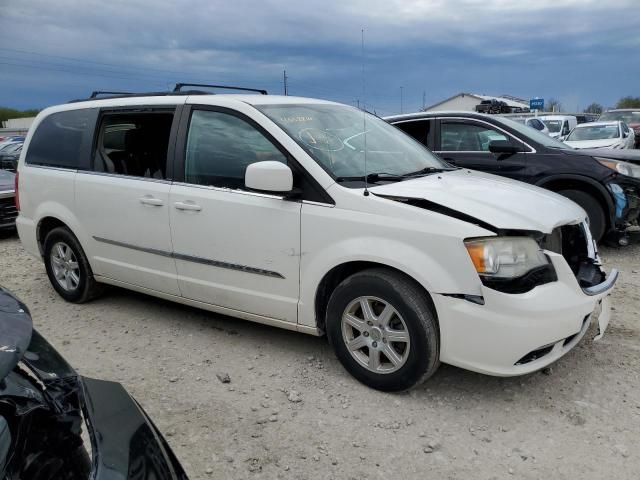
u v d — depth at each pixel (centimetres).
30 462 166
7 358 168
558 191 655
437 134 721
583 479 261
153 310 493
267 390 347
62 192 489
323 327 365
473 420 310
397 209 320
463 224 303
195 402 336
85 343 428
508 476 265
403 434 298
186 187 402
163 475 176
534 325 297
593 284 346
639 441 287
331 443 293
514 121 725
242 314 393
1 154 1981
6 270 661
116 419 192
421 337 312
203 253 397
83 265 493
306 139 370
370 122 455
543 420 308
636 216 659
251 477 269
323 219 339
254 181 339
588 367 364
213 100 402
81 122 488
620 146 1443
